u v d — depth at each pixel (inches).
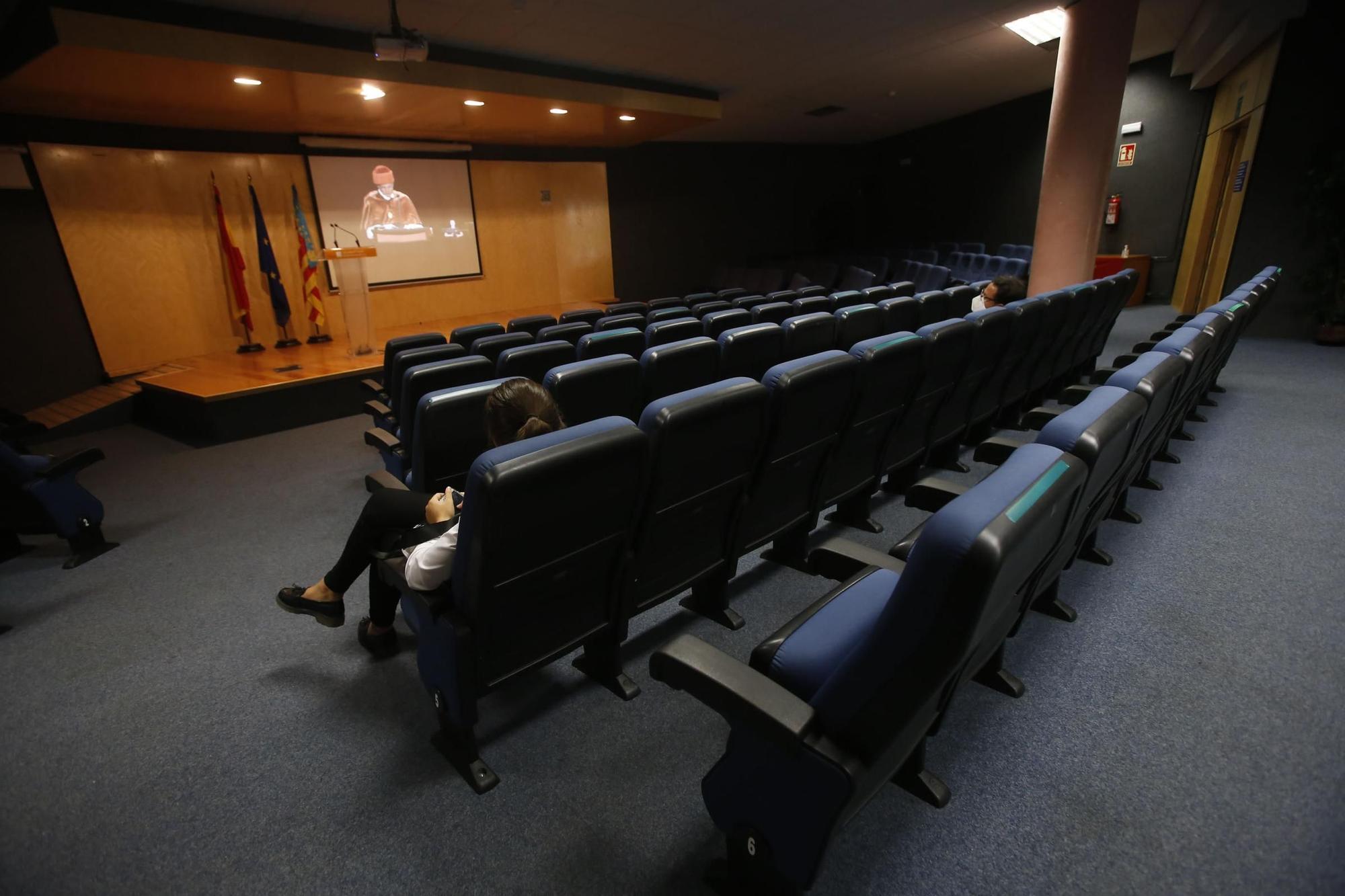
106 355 239.8
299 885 53.6
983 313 109.7
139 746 70.7
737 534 80.1
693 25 215.3
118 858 57.2
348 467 164.7
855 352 83.6
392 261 327.0
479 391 83.7
